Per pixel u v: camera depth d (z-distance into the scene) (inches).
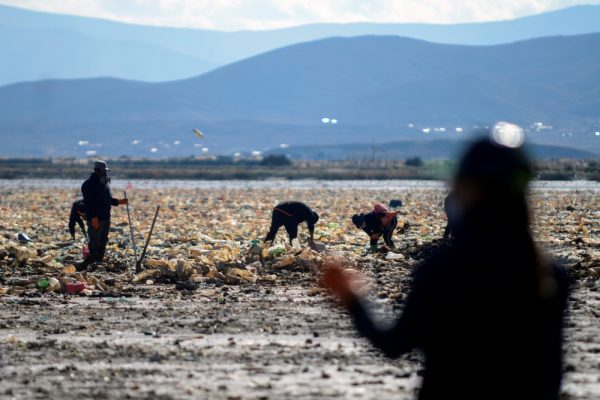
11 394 1039.0
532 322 600.7
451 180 606.5
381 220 2600.9
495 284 593.6
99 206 2385.6
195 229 3560.5
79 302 1798.7
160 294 1897.1
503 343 599.8
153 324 1521.9
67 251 2760.8
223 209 5118.1
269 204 5757.9
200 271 2165.4
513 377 602.9
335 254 2509.8
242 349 1291.8
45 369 1171.3
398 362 1189.7
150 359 1231.5
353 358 1219.2
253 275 2087.8
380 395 1011.3
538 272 600.4
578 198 5674.2
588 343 1278.3
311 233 2719.0
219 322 1525.6
